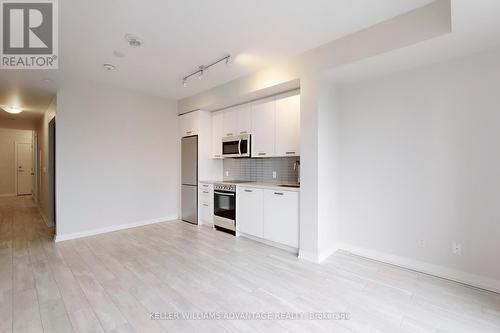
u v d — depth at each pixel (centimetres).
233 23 228
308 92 286
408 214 270
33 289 222
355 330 168
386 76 285
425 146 258
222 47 274
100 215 404
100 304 199
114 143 420
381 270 264
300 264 280
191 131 471
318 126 280
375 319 180
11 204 690
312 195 287
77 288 224
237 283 235
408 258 270
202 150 461
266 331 168
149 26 231
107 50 278
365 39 239
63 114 370
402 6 205
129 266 274
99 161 404
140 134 452
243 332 166
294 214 310
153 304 200
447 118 245
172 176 500
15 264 278
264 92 352
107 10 205
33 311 189
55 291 219
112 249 329
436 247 252
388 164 284
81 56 291
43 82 363
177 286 229
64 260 290
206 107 444
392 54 230
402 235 274
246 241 364
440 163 249
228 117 436
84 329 168
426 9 204
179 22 225
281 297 211
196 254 311
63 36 246
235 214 388
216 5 201
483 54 225
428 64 253
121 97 427
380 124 290
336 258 297
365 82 302
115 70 336
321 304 200
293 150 336
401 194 275
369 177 300
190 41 260
